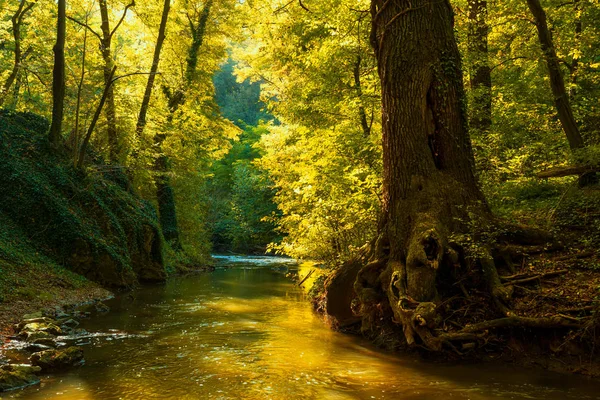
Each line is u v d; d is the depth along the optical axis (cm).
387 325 789
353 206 1159
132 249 1616
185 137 2348
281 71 2103
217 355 716
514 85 1323
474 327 662
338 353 730
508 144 1180
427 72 802
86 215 1438
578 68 1233
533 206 1040
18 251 1178
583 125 1212
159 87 2491
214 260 3070
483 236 766
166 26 2348
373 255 840
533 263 759
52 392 538
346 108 1383
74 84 1809
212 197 4588
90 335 830
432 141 805
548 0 1291
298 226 1465
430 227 743
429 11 816
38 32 1967
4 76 1922
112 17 2250
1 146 1372
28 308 948
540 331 658
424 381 588
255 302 1270
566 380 580
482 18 1199
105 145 1923
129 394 537
